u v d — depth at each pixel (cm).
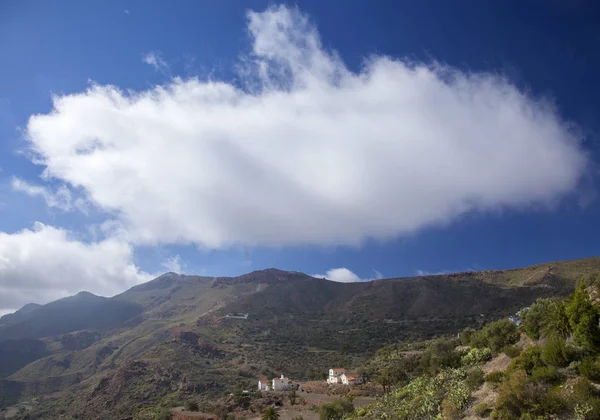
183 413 9331
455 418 3456
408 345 13900
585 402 2559
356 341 16912
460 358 5766
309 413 8456
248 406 9581
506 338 5106
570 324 3353
